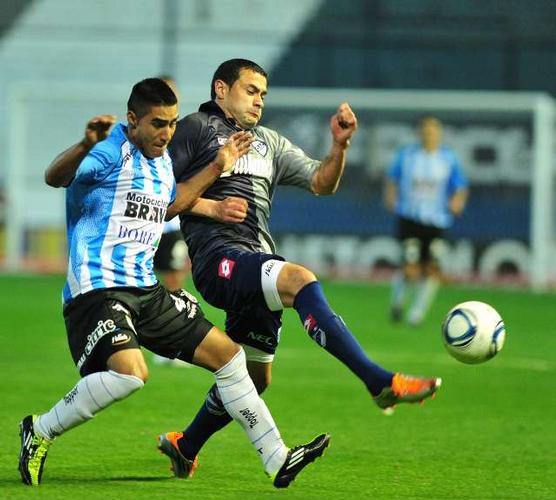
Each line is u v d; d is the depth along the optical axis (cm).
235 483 2347
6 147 10462
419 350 5044
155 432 2948
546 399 3750
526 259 9056
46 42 11000
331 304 7300
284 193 9200
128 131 2216
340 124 2381
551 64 10638
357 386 3953
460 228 9081
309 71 10831
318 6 10869
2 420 3073
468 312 2212
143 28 11000
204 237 2373
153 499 2119
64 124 10031
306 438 2961
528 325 6284
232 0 10962
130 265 2203
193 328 2241
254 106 2445
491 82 10675
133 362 2131
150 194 2216
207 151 2408
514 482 2427
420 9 10762
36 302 6919
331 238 9188
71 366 4281
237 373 2242
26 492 2142
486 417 3366
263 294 2241
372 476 2462
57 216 9706
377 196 9188
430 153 6338
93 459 2564
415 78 10731
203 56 10962
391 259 9162
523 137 9119
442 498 2234
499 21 10681
